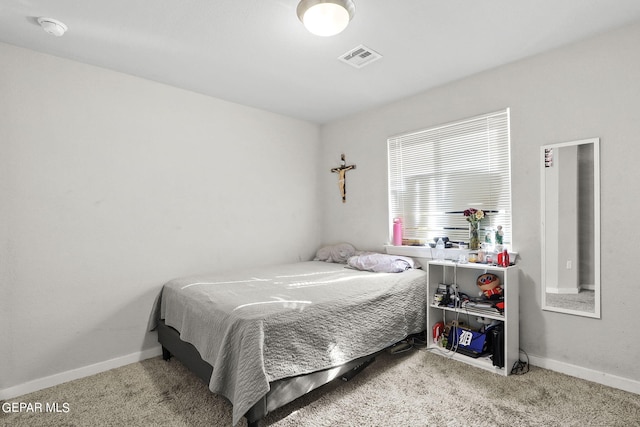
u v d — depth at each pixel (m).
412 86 3.04
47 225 2.35
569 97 2.33
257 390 1.65
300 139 4.00
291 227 3.89
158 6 1.85
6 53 2.21
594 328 2.24
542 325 2.47
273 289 2.43
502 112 2.65
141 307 2.76
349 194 3.90
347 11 1.72
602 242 2.21
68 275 2.43
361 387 2.21
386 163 3.51
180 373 2.49
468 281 2.85
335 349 2.11
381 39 2.22
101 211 2.58
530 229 2.52
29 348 2.27
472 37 2.21
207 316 2.08
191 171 3.08
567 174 2.35
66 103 2.43
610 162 2.18
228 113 3.35
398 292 2.66
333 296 2.26
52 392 2.23
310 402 2.04
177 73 2.72
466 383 2.25
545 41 2.28
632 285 2.10
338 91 3.14
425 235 3.24
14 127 2.23
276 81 2.90
